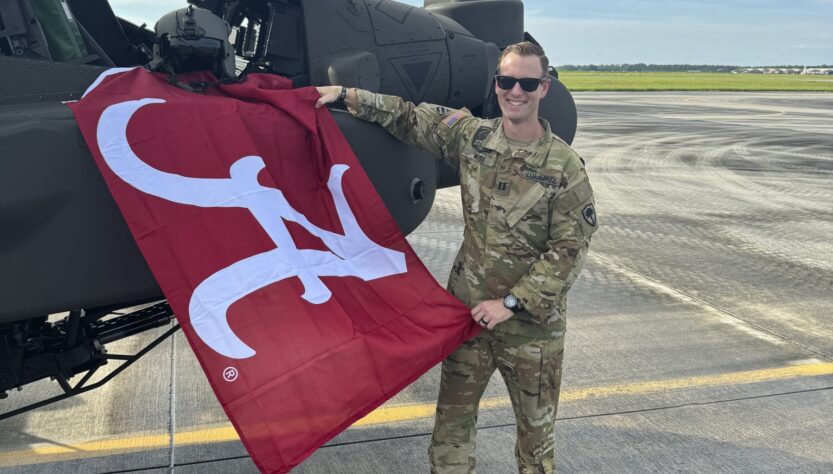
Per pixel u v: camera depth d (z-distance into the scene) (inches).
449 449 102.2
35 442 124.9
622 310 200.2
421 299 97.7
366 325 92.0
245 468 117.8
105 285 90.2
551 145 90.4
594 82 3014.3
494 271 94.0
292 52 137.5
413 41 157.4
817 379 156.9
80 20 124.4
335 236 101.7
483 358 99.0
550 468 99.4
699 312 200.1
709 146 642.8
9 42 99.8
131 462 119.0
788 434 132.8
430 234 282.0
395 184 121.0
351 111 105.8
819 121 1003.3
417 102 161.0
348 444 126.0
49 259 86.2
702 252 267.6
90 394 142.6
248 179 93.9
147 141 89.7
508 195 91.5
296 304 89.0
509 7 196.4
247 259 89.4
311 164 105.5
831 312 203.0
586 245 90.8
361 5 147.5
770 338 181.3
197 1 145.7
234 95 109.0
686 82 3297.2
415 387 149.1
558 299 91.3
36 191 84.0
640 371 159.3
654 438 130.3
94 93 92.5
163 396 142.9
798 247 278.7
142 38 144.8
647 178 447.2
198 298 85.1
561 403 143.4
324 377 85.2
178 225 87.4
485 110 182.5
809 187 424.2
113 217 89.4
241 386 81.4
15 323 98.1
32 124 84.3
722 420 137.6
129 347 166.6
